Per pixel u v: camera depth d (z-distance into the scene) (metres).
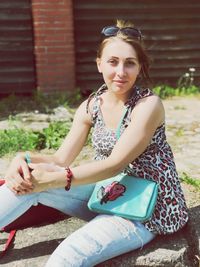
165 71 7.54
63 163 2.89
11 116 6.23
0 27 7.08
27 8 7.05
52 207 2.84
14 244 3.04
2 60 7.18
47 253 2.93
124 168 2.67
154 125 2.64
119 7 7.25
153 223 2.70
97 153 2.83
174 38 7.43
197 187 3.81
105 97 2.80
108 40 2.67
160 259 2.69
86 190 2.85
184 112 6.38
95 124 2.83
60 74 7.13
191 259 2.85
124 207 2.63
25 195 2.68
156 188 2.65
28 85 7.29
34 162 2.80
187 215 2.89
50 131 5.17
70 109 6.61
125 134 2.62
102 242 2.55
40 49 7.02
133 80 2.67
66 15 6.94
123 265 2.66
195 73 7.58
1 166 4.49
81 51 7.29
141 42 2.68
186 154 4.79
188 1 7.34
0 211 2.66
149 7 7.30
